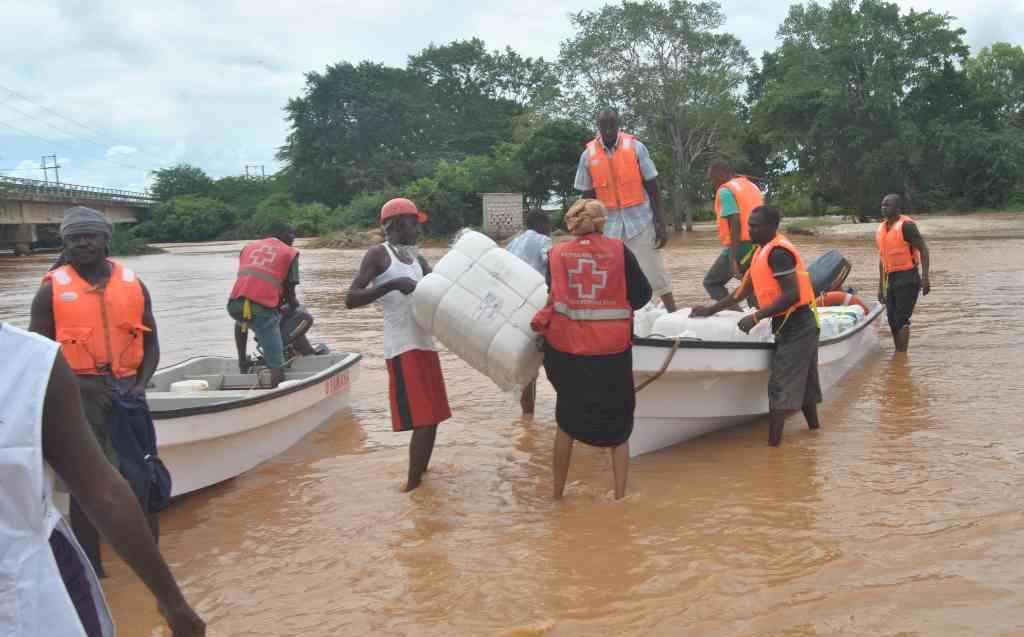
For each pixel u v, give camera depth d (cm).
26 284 2938
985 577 421
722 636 378
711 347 644
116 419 455
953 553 450
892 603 398
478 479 627
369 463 675
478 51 10244
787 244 665
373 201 6719
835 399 822
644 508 547
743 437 711
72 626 192
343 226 6675
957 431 679
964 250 2823
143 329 477
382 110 9238
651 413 658
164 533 543
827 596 408
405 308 598
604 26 5591
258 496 607
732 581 430
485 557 479
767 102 5841
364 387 964
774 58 7944
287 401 704
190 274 3241
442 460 676
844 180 5744
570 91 5825
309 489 618
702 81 5466
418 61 10288
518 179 5625
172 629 233
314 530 537
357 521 548
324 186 9356
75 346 452
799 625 383
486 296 578
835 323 860
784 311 668
